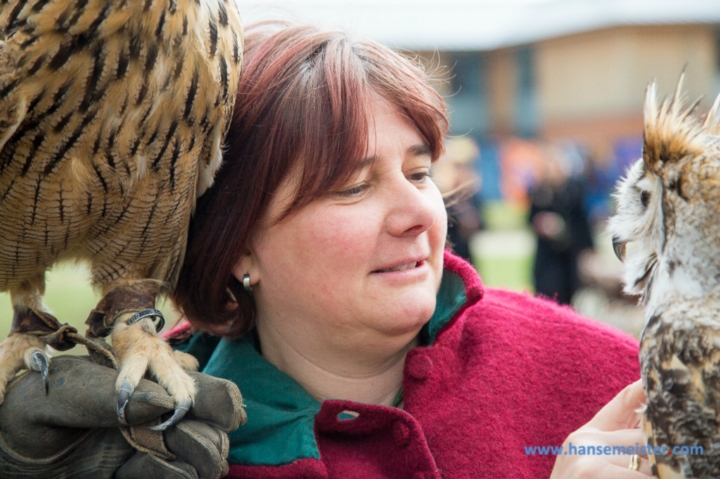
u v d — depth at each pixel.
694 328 1.16
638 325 5.48
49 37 1.26
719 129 1.25
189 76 1.34
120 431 1.35
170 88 1.33
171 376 1.33
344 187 1.40
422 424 1.49
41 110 1.30
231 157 1.47
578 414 1.55
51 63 1.27
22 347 1.42
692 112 1.26
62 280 5.74
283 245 1.45
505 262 9.59
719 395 1.12
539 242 6.60
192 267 1.56
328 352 1.53
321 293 1.43
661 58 18.64
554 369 1.61
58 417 1.28
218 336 1.68
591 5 19.84
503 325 1.66
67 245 1.49
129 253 1.51
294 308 1.49
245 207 1.46
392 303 1.43
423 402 1.51
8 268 1.50
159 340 1.42
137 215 1.44
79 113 1.31
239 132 1.46
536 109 20.78
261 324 1.61
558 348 1.64
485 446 1.47
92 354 1.40
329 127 1.38
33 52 1.27
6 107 1.28
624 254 1.41
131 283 1.53
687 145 1.19
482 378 1.55
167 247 1.53
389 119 1.43
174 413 1.29
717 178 1.12
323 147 1.38
